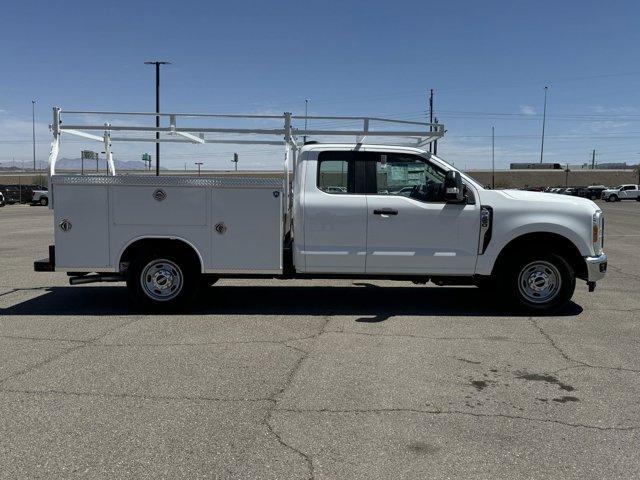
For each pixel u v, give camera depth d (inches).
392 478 134.2
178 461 141.6
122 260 294.2
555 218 285.9
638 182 4308.6
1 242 666.8
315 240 290.2
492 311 306.8
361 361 219.9
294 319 288.2
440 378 201.3
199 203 288.5
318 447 149.3
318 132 302.7
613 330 267.1
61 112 304.2
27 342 244.7
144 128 307.4
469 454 145.9
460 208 287.6
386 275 294.8
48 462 140.6
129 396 183.3
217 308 313.6
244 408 174.1
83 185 287.9
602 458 144.1
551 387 193.5
